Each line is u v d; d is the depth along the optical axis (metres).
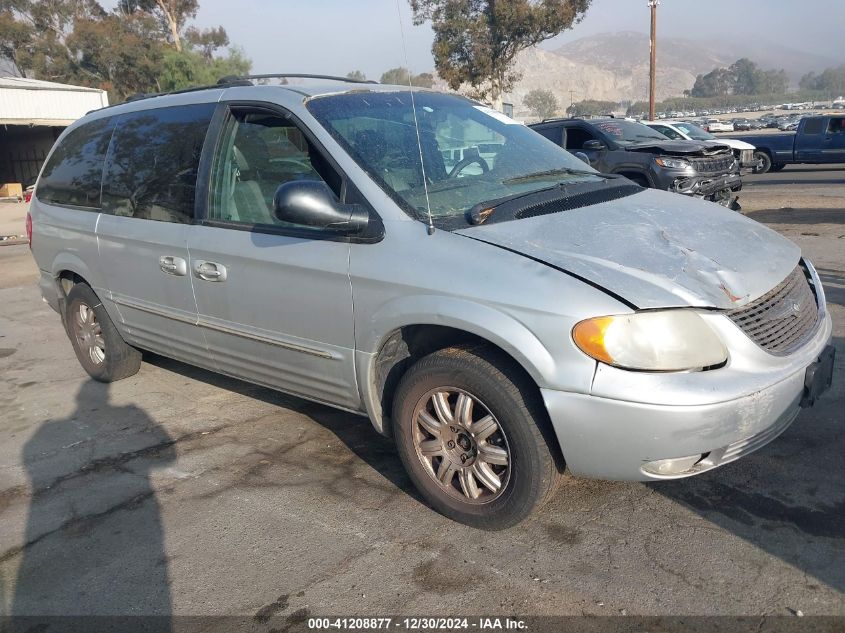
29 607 2.83
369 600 2.74
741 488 3.34
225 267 3.76
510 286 2.76
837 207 11.95
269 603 2.76
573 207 3.31
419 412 3.18
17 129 33.03
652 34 32.19
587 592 2.70
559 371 2.66
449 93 4.33
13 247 14.38
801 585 2.66
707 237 3.10
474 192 3.37
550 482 2.90
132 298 4.55
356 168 3.30
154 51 46.41
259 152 3.72
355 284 3.19
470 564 2.92
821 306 3.33
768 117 80.69
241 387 5.13
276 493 3.59
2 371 5.92
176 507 3.51
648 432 2.58
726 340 2.68
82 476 3.91
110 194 4.62
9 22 45.78
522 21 27.89
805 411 4.07
